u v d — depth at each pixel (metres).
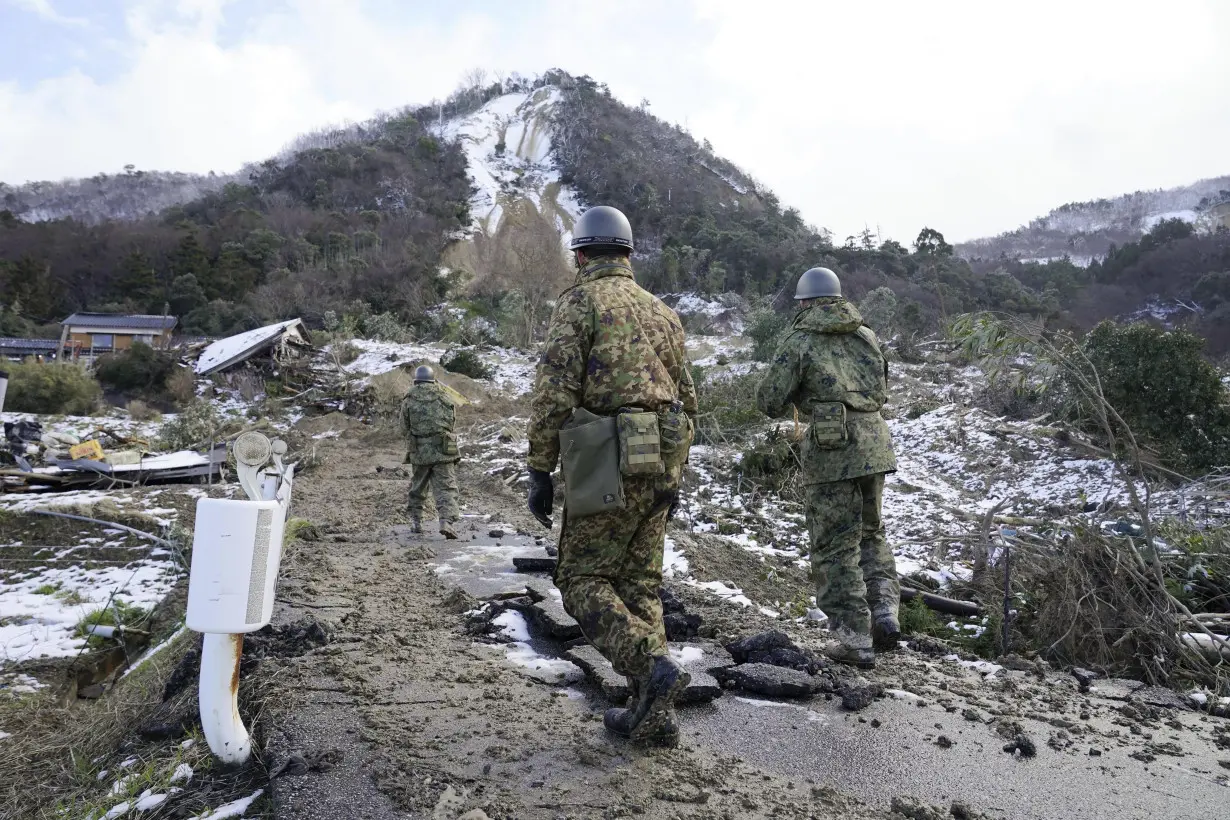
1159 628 4.71
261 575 3.02
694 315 58.03
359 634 4.83
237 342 33.31
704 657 4.34
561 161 127.38
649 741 3.22
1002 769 3.14
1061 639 4.75
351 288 55.44
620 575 3.17
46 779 3.91
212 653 3.08
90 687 7.77
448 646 4.68
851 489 4.48
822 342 4.58
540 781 2.88
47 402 27.16
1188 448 10.12
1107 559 5.02
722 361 27.88
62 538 11.12
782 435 11.98
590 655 4.20
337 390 26.95
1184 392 10.12
